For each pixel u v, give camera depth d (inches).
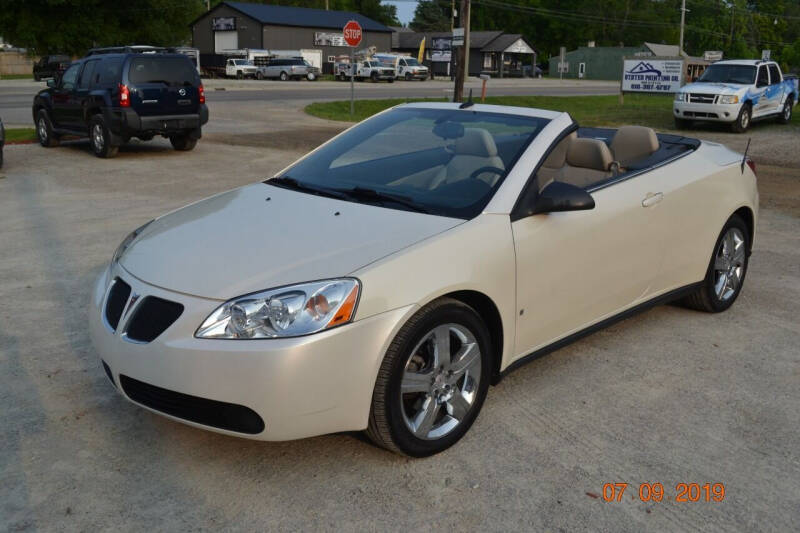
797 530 111.9
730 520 114.0
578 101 1419.8
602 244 157.9
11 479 120.3
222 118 876.6
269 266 120.1
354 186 153.3
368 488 119.9
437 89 1715.1
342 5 4515.3
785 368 172.1
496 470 125.9
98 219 321.7
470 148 154.9
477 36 3201.3
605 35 4178.2
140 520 110.7
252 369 109.7
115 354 121.0
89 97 525.7
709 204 191.6
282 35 2532.0
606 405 150.9
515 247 137.5
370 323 115.2
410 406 129.6
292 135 711.1
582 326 161.6
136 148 593.3
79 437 134.0
